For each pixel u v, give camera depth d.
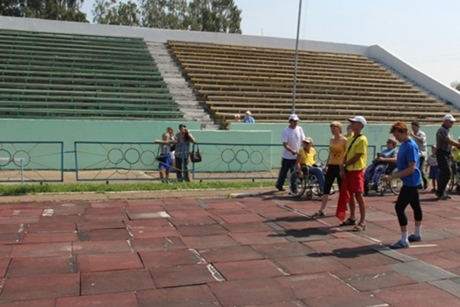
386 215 9.45
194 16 62.84
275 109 20.39
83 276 5.64
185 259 6.37
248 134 16.44
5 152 15.09
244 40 27.69
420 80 27.56
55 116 17.03
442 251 6.99
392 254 6.80
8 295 5.04
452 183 12.62
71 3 50.81
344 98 23.47
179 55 24.31
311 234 7.83
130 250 6.71
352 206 8.51
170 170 13.44
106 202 10.02
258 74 23.88
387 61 29.88
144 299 5.02
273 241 7.36
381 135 19.78
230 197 11.02
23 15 47.94
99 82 19.92
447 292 5.38
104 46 23.58
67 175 14.33
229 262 6.29
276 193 11.62
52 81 19.39
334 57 28.92
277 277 5.77
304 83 24.25
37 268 5.87
